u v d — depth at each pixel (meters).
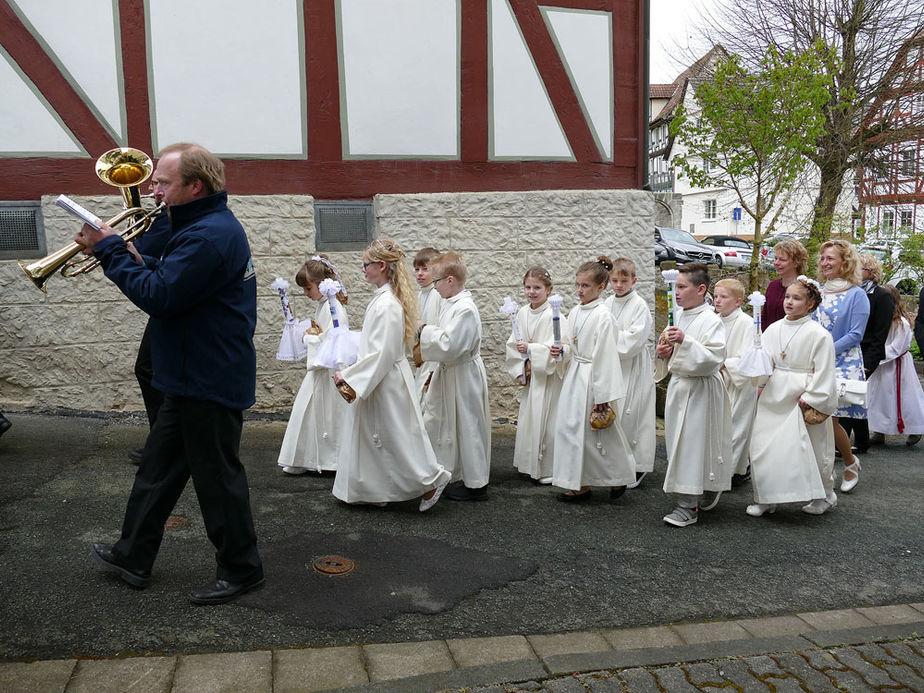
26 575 3.17
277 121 6.09
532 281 5.23
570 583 3.45
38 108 5.57
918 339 6.93
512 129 6.75
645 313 5.29
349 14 6.16
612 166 7.11
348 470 4.18
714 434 4.37
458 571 3.49
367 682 2.52
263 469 5.00
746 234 32.19
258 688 2.45
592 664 2.70
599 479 4.72
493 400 6.96
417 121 6.46
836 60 11.22
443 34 6.45
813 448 4.56
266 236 6.09
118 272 2.73
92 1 5.58
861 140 16.61
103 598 3.00
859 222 15.16
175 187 2.82
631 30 7.04
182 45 5.80
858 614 3.28
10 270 5.60
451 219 6.58
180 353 2.85
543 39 6.73
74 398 5.84
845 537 4.29
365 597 3.16
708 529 4.34
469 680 2.56
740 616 3.22
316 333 4.88
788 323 4.50
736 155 12.11
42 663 2.51
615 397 4.55
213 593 3.00
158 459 3.02
